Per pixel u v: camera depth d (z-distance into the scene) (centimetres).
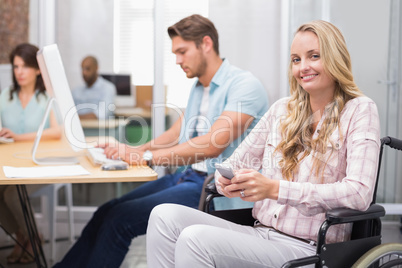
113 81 377
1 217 260
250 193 139
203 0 358
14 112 312
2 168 192
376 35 332
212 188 166
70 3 368
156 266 151
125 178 175
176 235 149
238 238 140
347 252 136
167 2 361
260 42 352
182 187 229
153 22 371
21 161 215
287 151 156
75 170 187
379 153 152
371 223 144
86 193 379
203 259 134
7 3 364
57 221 371
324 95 153
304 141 154
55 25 367
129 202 214
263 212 161
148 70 377
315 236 146
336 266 134
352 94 150
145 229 207
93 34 372
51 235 286
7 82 365
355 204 133
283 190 138
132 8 373
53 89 203
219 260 135
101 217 223
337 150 146
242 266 138
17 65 308
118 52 375
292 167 153
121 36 374
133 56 376
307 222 148
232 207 226
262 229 158
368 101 146
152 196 220
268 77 353
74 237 333
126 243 205
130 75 377
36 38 365
